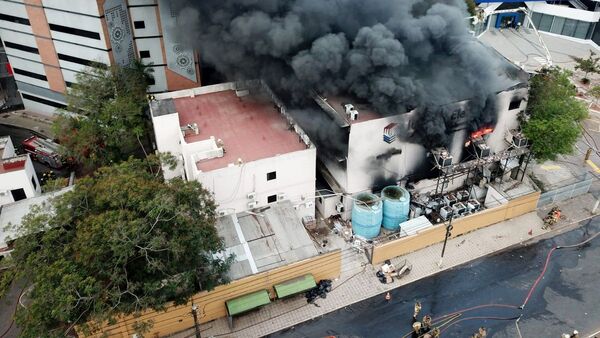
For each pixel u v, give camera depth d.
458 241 37.00
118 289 25.31
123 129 40.34
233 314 29.97
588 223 38.41
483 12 56.00
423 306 32.16
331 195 37.22
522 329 30.59
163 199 26.48
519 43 66.38
